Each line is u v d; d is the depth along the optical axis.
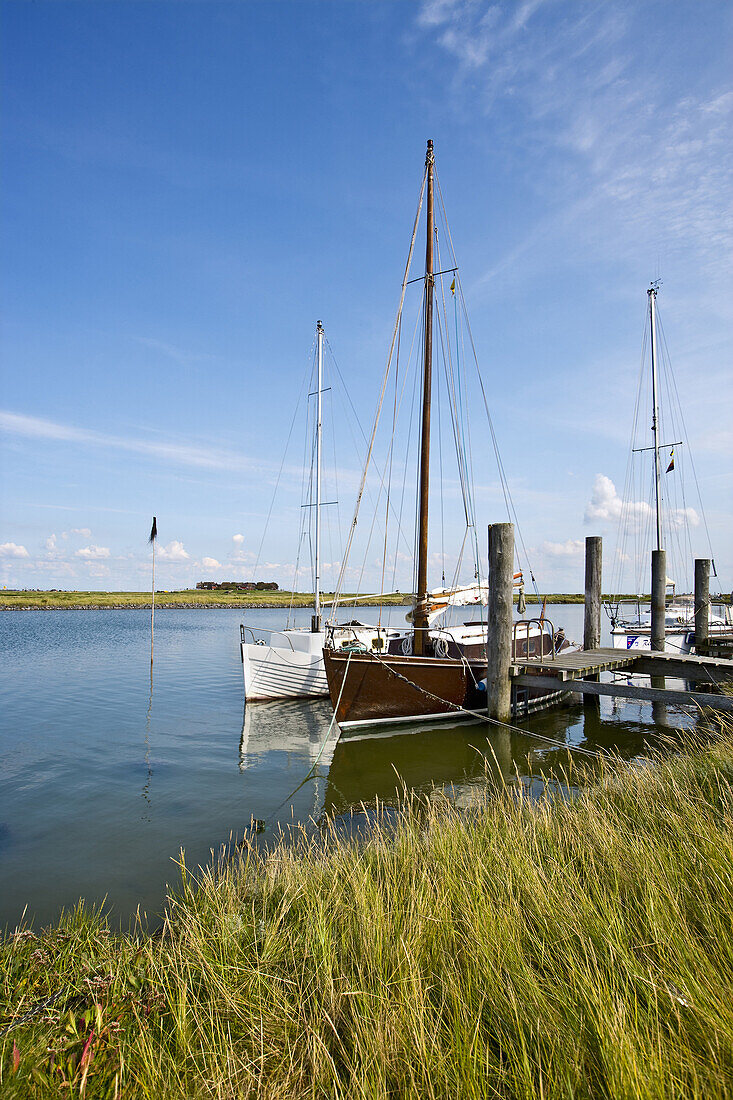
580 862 5.08
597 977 3.09
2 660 30.16
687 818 5.63
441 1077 2.64
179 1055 3.13
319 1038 3.00
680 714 15.95
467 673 14.82
